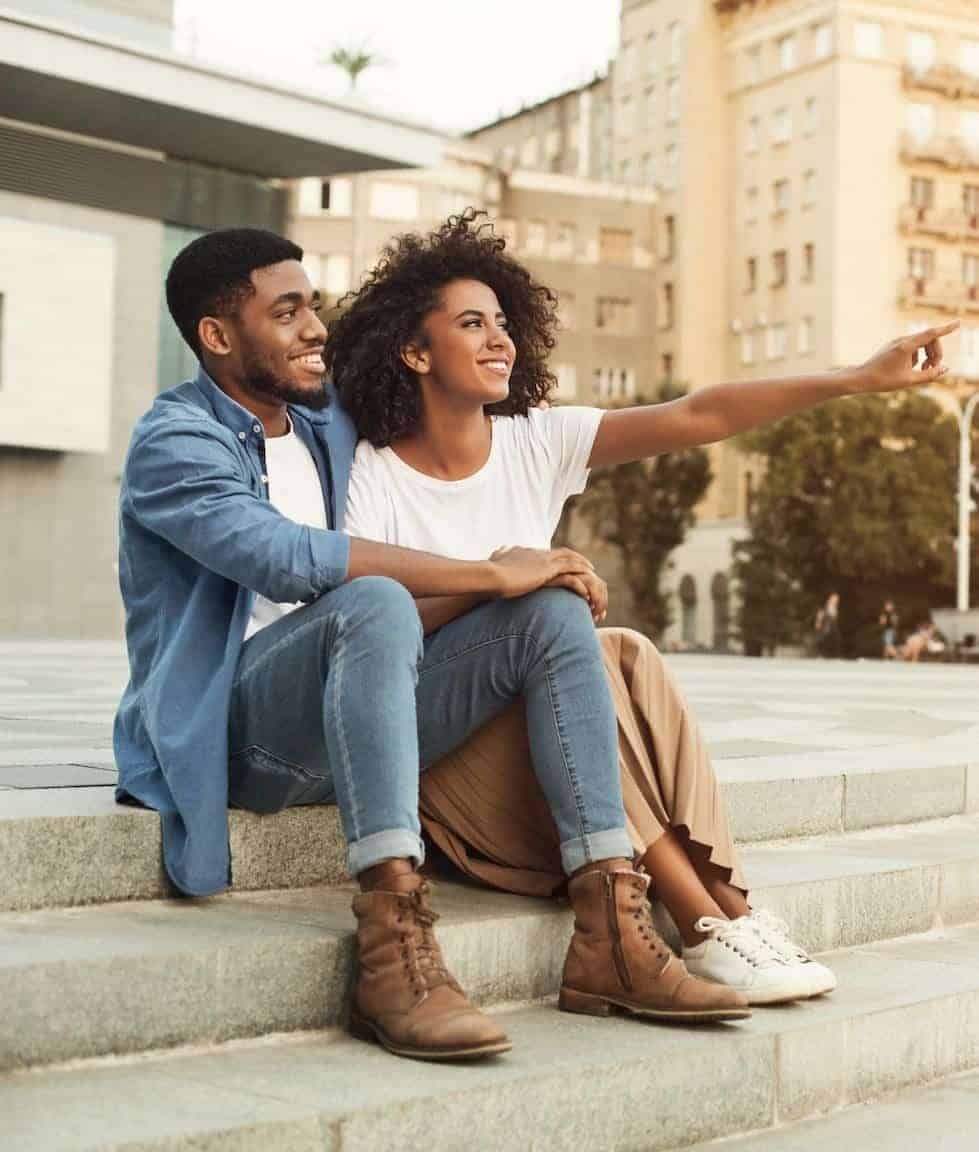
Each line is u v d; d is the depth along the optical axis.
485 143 73.81
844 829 4.41
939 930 3.93
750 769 4.41
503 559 2.87
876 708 8.29
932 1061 3.17
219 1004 2.52
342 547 2.74
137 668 2.94
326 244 55.38
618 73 62.91
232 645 2.81
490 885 3.15
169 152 30.23
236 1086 2.31
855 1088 2.99
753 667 17.70
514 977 2.94
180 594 2.91
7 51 25.19
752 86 56.78
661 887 3.06
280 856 3.04
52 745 4.66
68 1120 2.10
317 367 3.02
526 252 57.97
